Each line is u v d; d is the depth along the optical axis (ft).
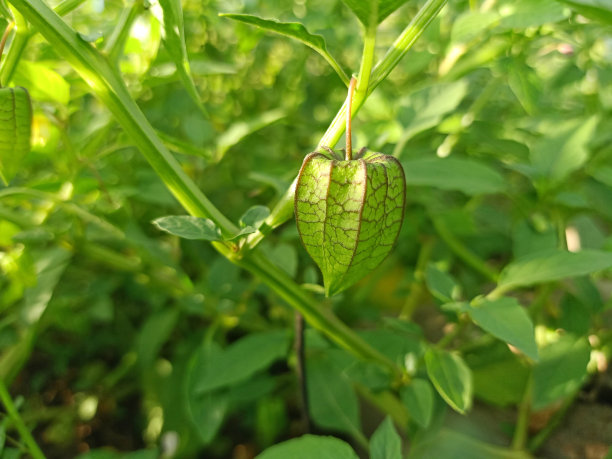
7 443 0.68
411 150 0.63
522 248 0.47
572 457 0.51
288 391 0.66
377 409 0.63
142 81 0.46
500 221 0.70
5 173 0.33
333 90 0.82
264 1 0.71
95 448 0.69
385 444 0.33
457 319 0.44
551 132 0.53
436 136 0.67
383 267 0.71
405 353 0.48
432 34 0.53
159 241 0.70
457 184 0.47
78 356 0.78
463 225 0.63
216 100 0.80
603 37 0.64
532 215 0.53
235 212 0.72
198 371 0.50
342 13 0.75
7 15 0.32
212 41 0.78
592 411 0.53
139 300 0.76
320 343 0.51
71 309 0.71
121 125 0.33
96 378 0.75
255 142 0.79
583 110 0.72
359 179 0.26
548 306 0.60
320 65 0.85
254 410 0.67
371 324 0.72
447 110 0.51
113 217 0.50
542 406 0.42
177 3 0.31
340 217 0.27
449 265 0.69
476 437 0.54
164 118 0.72
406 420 0.55
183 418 0.62
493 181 0.47
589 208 0.55
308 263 0.69
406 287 0.67
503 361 0.53
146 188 0.55
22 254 0.50
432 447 0.49
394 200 0.27
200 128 0.59
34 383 0.73
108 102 0.32
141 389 0.75
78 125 0.67
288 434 0.64
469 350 0.54
